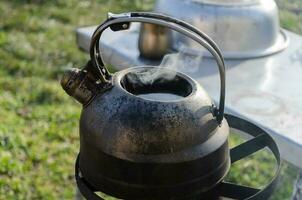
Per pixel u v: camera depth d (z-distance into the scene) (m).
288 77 1.77
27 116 3.17
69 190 2.51
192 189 1.01
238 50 1.93
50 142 2.93
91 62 1.04
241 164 2.76
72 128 3.09
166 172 0.97
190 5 1.93
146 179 0.98
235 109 1.49
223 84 1.01
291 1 4.65
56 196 2.47
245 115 1.45
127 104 0.99
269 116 1.45
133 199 1.00
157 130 0.96
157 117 0.97
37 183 2.55
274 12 2.03
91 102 1.05
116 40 2.08
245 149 1.21
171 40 1.91
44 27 4.52
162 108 0.97
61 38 4.32
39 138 2.95
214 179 1.04
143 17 0.98
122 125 0.97
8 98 3.33
